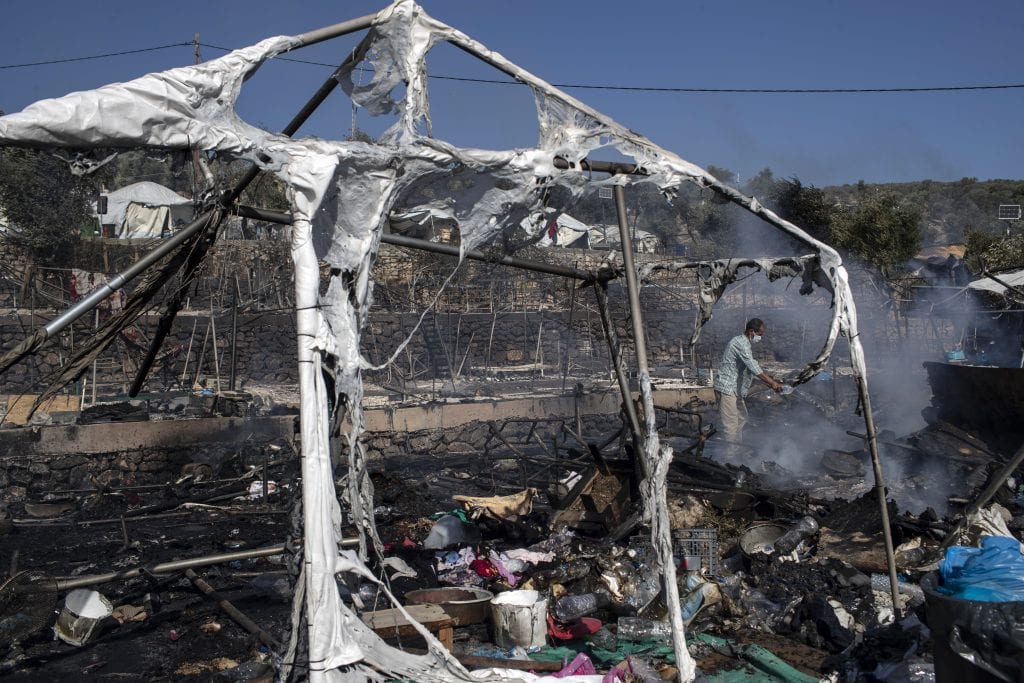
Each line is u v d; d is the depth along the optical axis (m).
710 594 5.95
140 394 16.02
